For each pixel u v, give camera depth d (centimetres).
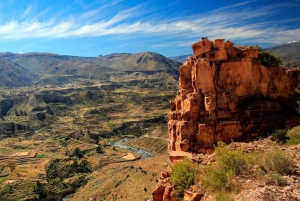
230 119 3219
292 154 2133
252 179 1844
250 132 3153
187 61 3619
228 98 3288
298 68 4106
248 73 3356
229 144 2908
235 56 3434
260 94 3438
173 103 3822
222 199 1655
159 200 2355
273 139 2877
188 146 3209
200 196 1880
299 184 1645
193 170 2192
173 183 2200
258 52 3644
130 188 8681
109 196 9188
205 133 3178
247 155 2214
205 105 3269
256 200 1505
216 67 3362
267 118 3225
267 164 1912
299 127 2919
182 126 3288
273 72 3562
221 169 2017
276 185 1673
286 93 3578
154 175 8856
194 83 3406
